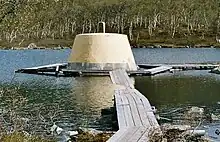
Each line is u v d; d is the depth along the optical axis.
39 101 26.95
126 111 19.23
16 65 62.94
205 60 74.12
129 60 46.34
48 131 17.66
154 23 136.00
